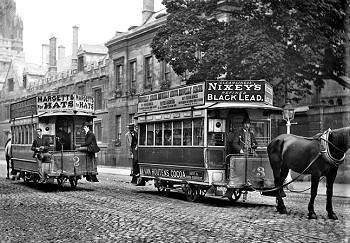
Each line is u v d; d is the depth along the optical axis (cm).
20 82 7194
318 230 1104
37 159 2169
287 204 1675
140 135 2097
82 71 5378
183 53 2309
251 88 1605
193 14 2392
